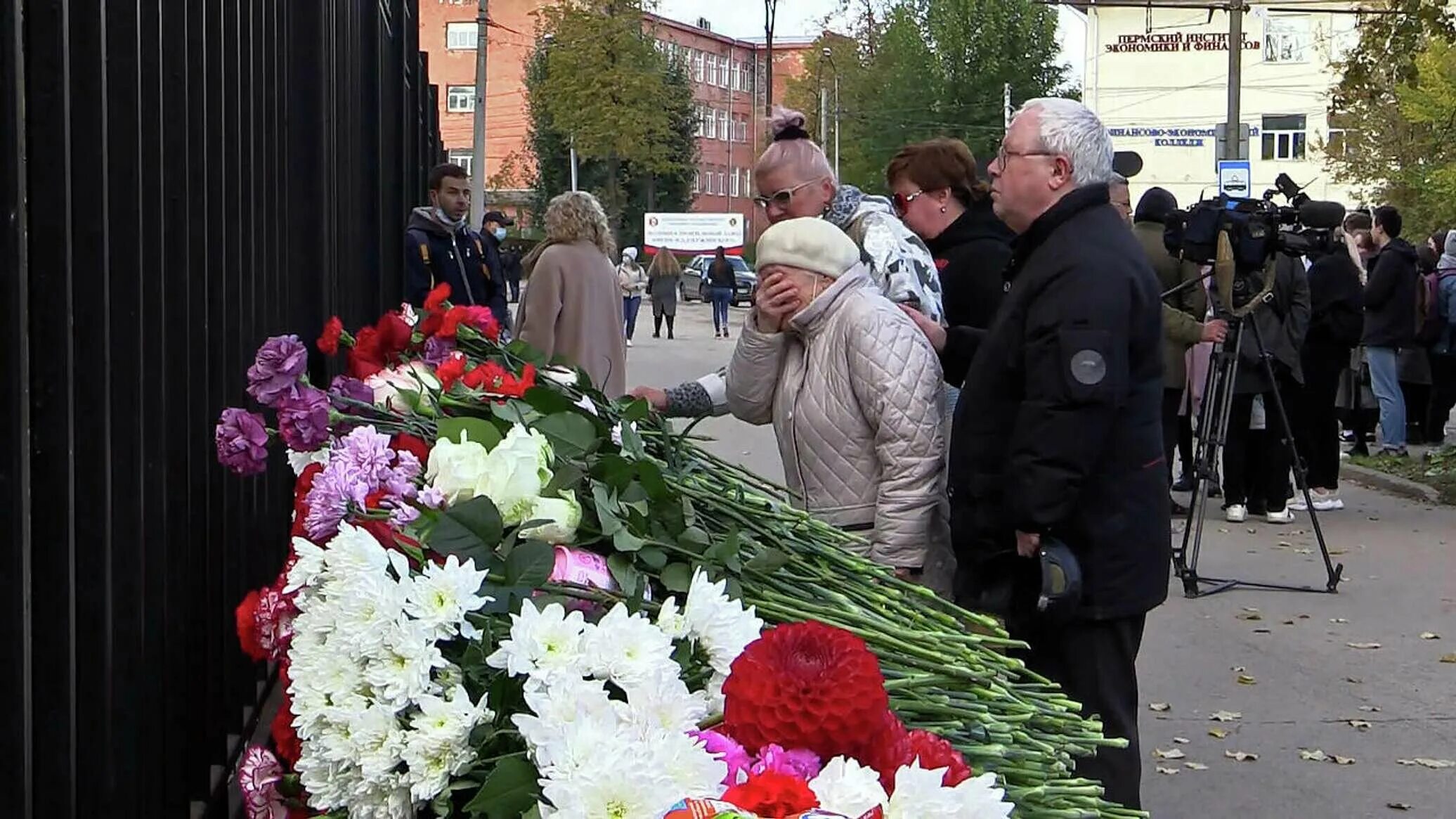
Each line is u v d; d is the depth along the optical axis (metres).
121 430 2.58
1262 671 6.45
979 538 3.68
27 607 2.13
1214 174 47.97
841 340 3.72
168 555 2.98
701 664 2.25
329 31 5.00
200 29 3.12
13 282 1.96
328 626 2.14
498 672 2.09
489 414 2.91
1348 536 9.62
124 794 2.59
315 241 4.54
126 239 2.57
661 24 60.94
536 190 62.88
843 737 1.95
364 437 2.49
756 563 2.73
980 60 57.53
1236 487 10.08
